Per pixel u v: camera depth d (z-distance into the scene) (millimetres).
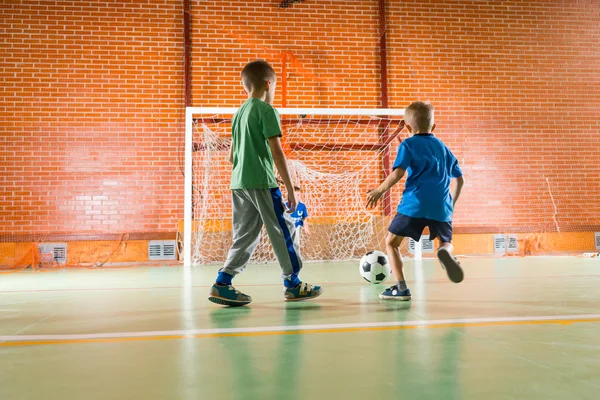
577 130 8078
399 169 2713
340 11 7688
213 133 7199
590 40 8180
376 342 1718
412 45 7809
